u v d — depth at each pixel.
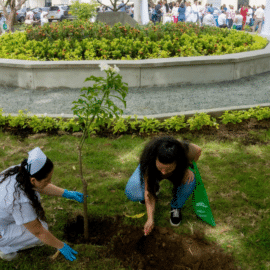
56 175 3.74
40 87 6.82
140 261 2.66
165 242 2.85
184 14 17.75
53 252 2.73
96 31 8.82
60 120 4.88
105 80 2.46
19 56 7.39
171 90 6.74
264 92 6.59
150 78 6.81
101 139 4.55
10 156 4.11
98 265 2.61
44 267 2.58
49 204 3.27
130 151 4.27
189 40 8.53
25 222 2.28
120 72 6.72
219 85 7.05
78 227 3.11
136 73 6.73
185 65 6.87
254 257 2.69
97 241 2.91
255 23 16.53
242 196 3.40
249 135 4.66
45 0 33.00
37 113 5.61
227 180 3.66
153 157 2.54
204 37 8.76
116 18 11.05
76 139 4.55
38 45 7.99
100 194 3.45
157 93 6.56
